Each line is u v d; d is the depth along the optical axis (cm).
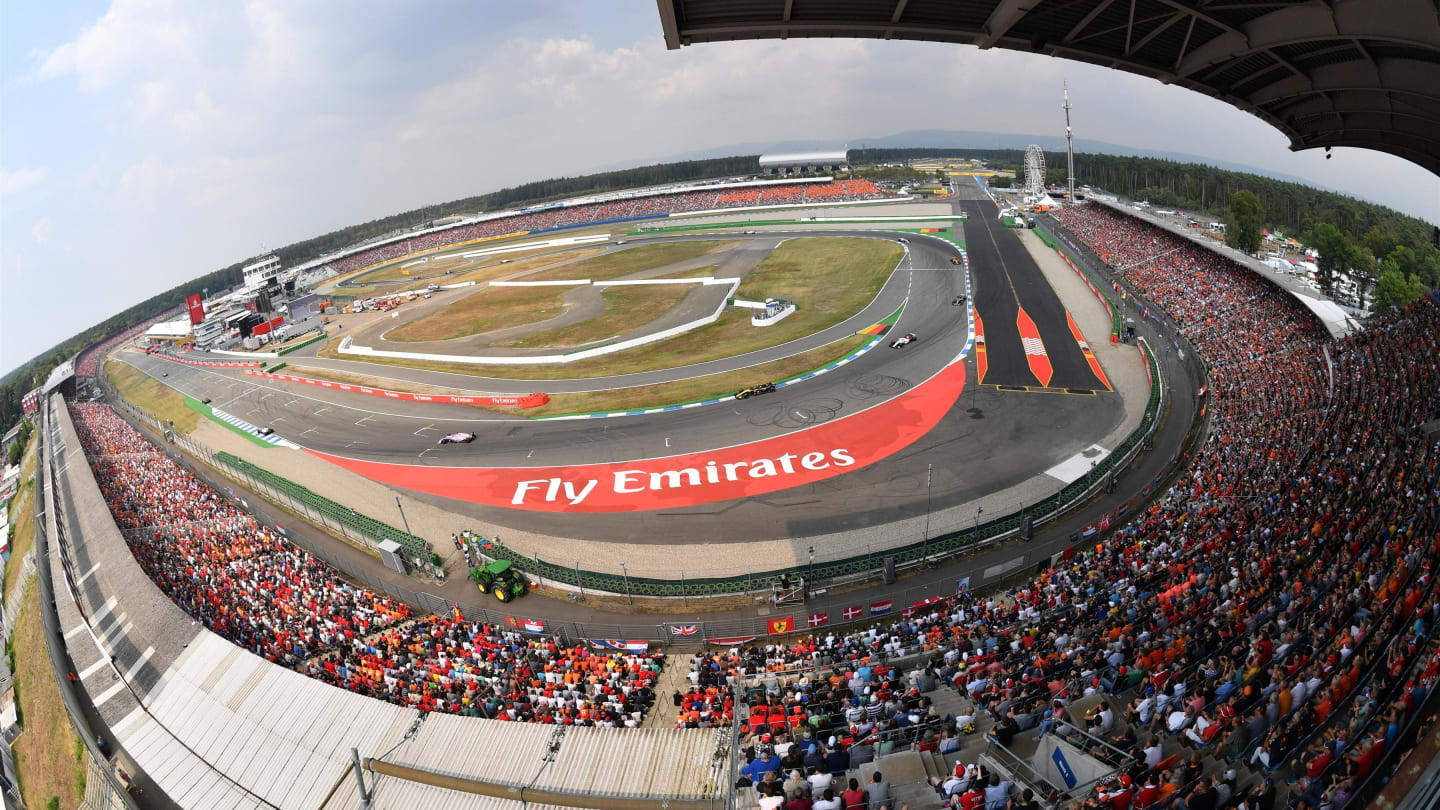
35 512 6272
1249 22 1823
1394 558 1916
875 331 6931
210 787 2391
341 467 5284
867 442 4625
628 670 2633
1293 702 1466
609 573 3544
